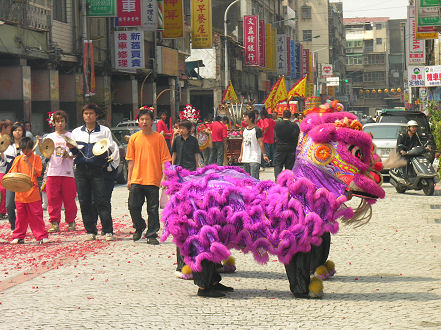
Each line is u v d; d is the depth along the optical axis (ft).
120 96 126.11
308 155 22.76
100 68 113.39
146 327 19.40
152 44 135.54
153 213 34.65
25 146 35.76
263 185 22.85
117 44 114.42
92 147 35.68
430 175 55.62
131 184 34.78
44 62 93.66
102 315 20.84
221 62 180.14
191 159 43.14
